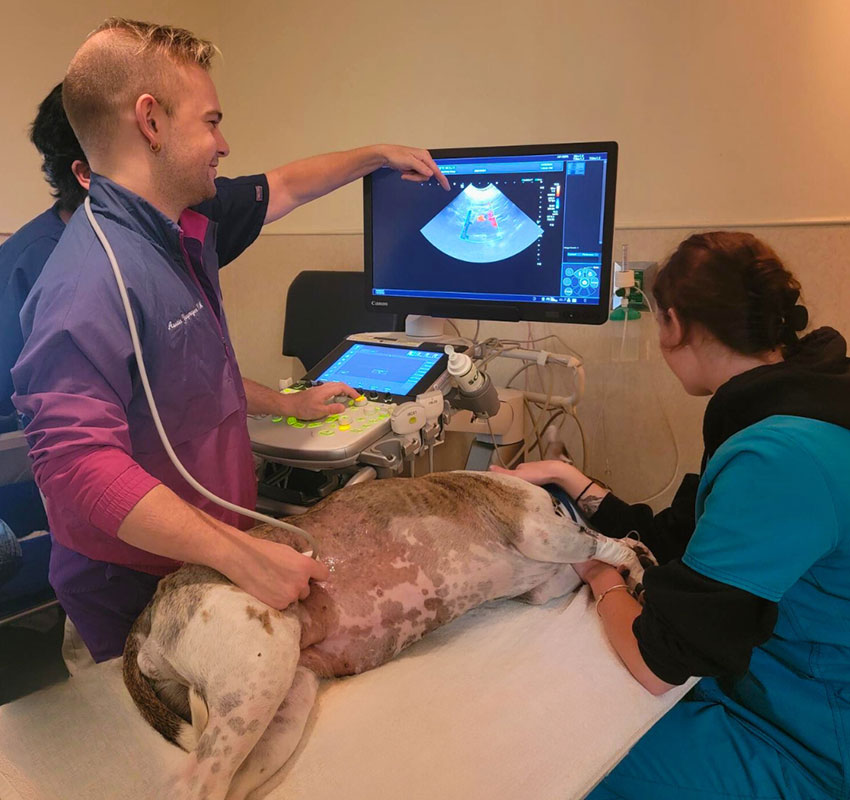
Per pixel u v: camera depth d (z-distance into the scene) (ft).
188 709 3.30
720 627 3.04
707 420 3.60
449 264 5.41
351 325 7.31
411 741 3.10
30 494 4.69
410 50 7.04
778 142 5.66
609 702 3.35
